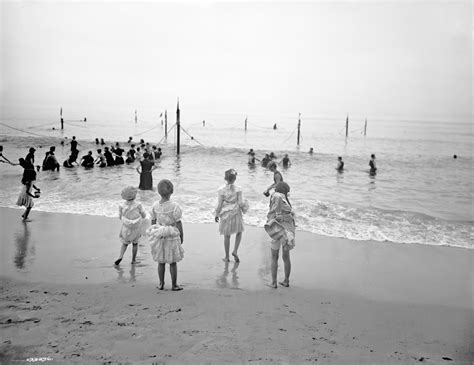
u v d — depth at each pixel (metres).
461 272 6.96
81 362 3.49
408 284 6.36
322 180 18.30
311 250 8.08
